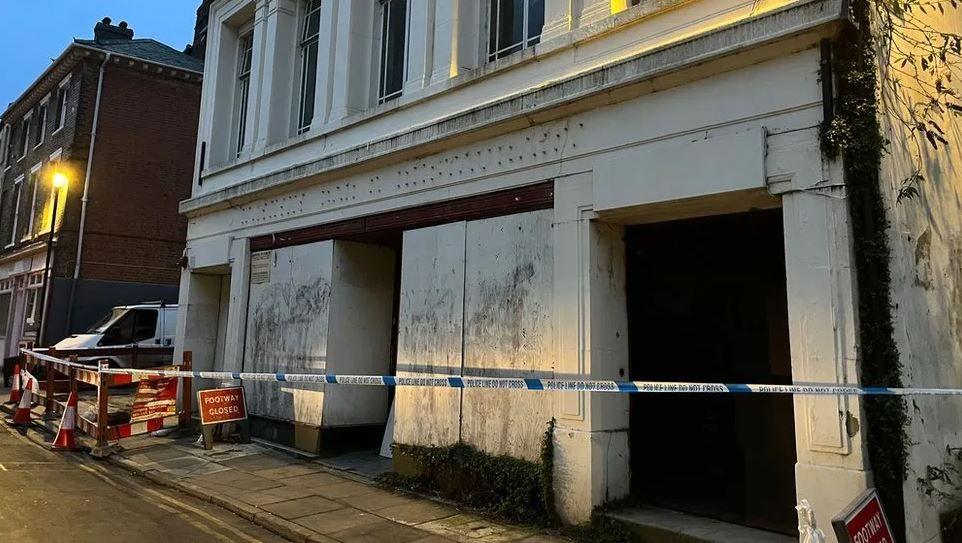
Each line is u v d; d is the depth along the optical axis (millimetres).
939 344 5273
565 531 5777
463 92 7867
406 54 9312
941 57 5613
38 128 24953
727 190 5172
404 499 6961
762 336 5703
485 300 7070
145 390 9922
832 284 4617
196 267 12516
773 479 5457
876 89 4836
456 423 7172
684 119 5555
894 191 4938
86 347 16078
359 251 9664
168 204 22344
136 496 7113
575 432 5930
